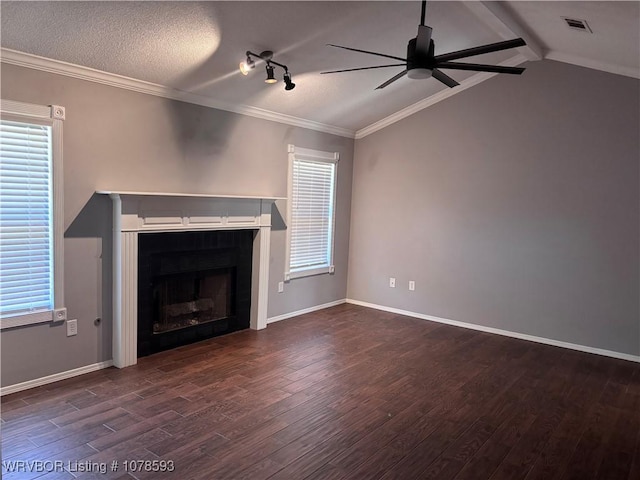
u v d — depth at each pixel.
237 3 3.00
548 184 4.75
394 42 3.85
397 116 5.73
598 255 4.52
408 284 5.81
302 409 3.12
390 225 5.93
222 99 4.39
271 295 5.23
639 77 4.20
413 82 4.88
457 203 5.36
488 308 5.20
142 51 3.34
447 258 5.47
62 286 3.41
